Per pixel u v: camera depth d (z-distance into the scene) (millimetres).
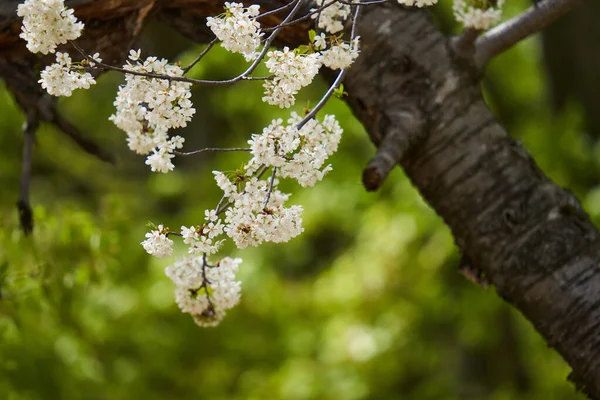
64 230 4773
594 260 2947
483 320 8781
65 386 5852
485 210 3041
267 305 10727
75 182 12016
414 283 9539
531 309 2996
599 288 2904
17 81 3467
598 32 8094
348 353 9906
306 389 9883
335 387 9938
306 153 2281
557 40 8273
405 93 3100
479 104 3135
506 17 9391
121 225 5664
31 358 5434
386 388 10398
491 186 3041
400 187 8586
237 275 10148
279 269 12391
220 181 2293
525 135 8336
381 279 9570
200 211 10469
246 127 11086
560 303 2932
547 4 3135
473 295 8531
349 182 9359
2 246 4797
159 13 3293
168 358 8961
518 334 9273
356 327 10078
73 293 5469
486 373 9617
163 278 9227
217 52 6465
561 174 7961
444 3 8234
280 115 9133
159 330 9234
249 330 10586
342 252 12219
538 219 2992
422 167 3129
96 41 3225
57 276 4711
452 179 3076
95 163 12047
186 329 9859
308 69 2234
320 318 10805
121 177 12414
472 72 3150
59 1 2111
